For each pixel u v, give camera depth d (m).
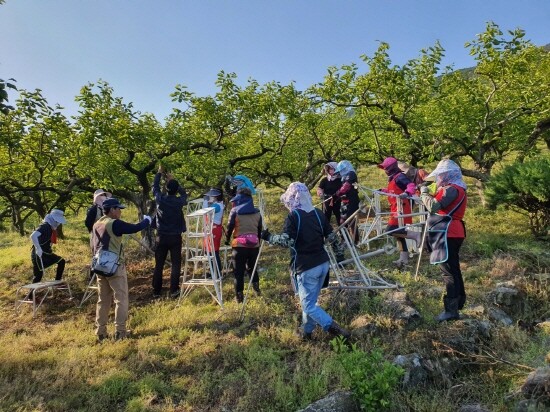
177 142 9.36
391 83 9.77
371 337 4.80
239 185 6.42
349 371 3.79
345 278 5.76
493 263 6.68
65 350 5.32
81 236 14.70
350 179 7.60
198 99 9.59
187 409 3.96
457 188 4.85
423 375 4.12
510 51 9.91
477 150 11.12
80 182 10.36
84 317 6.51
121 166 9.91
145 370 4.70
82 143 8.77
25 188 10.35
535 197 7.25
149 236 10.27
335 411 3.55
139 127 9.12
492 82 10.51
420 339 4.59
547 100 9.77
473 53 10.34
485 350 4.49
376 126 11.66
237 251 6.25
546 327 4.86
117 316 5.58
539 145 18.55
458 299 4.93
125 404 4.13
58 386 4.40
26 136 8.97
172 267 7.25
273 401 3.94
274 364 4.48
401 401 3.80
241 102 9.67
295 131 12.41
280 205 16.05
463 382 4.06
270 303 6.16
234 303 6.32
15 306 7.40
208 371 4.54
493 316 5.09
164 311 6.42
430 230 4.97
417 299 5.62
